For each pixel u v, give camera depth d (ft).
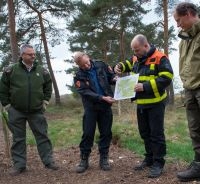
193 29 17.63
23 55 22.45
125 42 101.50
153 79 19.38
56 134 42.57
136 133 35.81
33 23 100.12
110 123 22.47
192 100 18.71
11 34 61.26
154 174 20.18
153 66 19.65
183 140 35.76
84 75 21.83
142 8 92.48
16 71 22.70
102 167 22.34
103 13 95.04
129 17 92.84
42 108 23.53
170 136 38.65
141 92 20.08
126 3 91.20
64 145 33.76
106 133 22.41
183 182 19.08
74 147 30.76
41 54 103.09
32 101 22.82
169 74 19.22
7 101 23.26
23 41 99.25
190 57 18.06
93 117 22.08
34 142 34.42
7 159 26.84
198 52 17.83
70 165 24.53
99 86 21.88
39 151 23.79
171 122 51.80
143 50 19.75
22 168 23.24
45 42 102.22
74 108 99.86
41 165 24.88
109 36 101.24
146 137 21.18
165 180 19.62
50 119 74.23
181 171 20.71
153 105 19.90
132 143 30.78
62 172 22.85
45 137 23.72
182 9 17.57
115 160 24.86
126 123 48.49
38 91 22.93
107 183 20.12
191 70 18.04
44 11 100.48
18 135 23.29
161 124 20.12
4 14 92.94
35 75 22.90
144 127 20.97
